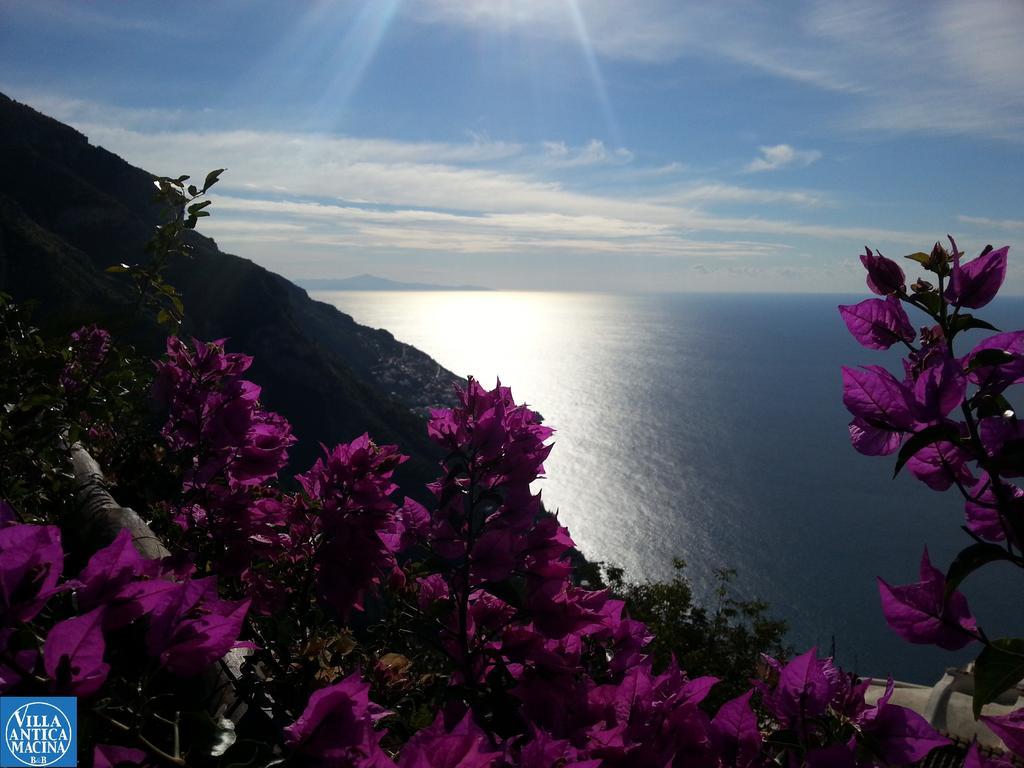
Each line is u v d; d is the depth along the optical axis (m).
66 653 0.96
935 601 1.16
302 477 3.10
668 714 1.67
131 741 1.10
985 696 1.08
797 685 1.48
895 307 1.39
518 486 2.40
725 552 105.62
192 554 2.73
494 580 2.23
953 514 124.88
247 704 1.77
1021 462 1.12
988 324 1.28
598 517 119.56
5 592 0.96
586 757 1.55
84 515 2.74
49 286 52.09
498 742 1.44
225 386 3.17
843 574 98.12
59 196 85.12
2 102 92.81
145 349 3.87
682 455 162.62
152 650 1.12
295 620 2.90
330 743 1.21
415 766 1.00
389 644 2.86
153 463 3.05
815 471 151.75
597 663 2.36
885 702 1.44
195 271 78.44
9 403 3.02
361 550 2.82
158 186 3.77
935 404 1.22
